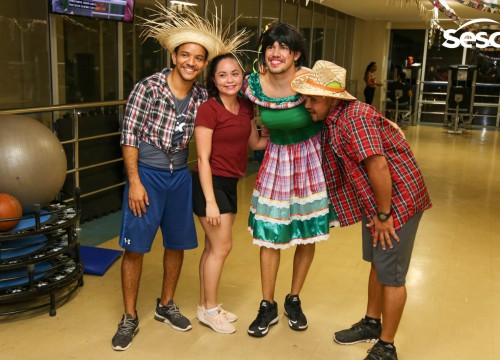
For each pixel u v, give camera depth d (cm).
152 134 243
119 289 314
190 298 306
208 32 238
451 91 1198
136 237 248
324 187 252
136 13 532
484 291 327
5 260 263
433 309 299
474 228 464
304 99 236
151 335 262
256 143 265
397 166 221
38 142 282
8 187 273
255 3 802
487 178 683
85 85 466
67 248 290
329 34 1156
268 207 253
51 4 389
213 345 255
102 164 451
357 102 225
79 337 258
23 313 280
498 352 256
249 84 246
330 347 257
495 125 1302
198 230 432
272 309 269
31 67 416
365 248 245
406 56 1376
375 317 262
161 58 587
